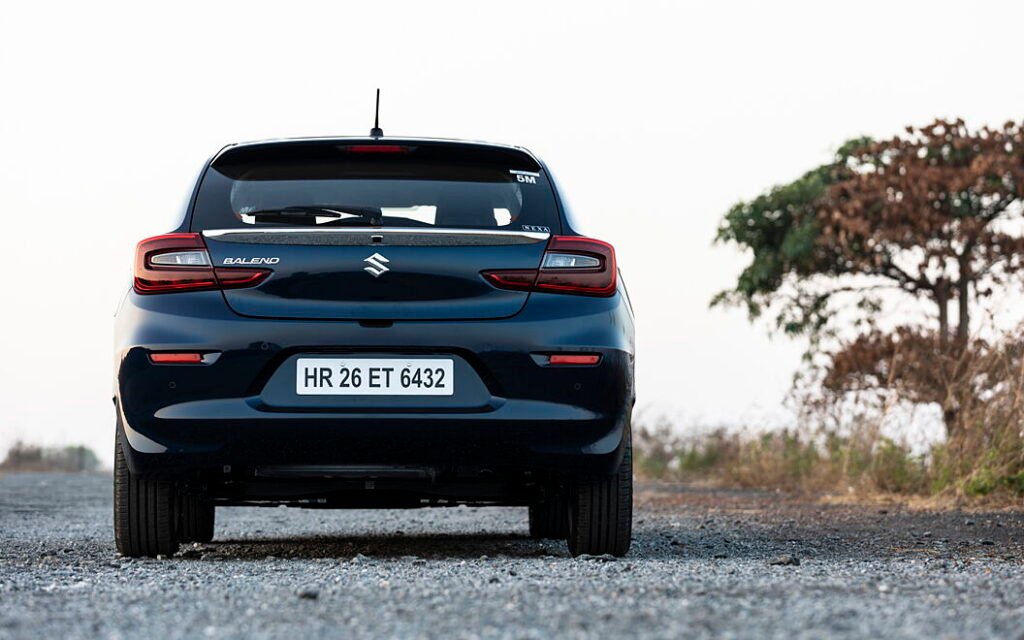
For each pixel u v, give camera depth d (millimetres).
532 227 6441
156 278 6316
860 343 23688
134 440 6289
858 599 4566
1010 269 26734
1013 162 26906
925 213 27062
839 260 29328
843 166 30453
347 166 6641
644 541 8562
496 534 9797
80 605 4656
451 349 6199
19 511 12891
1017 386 12820
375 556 7395
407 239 6250
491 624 4102
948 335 22516
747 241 30609
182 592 5012
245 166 6656
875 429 15148
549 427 6215
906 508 12297
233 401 6172
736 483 18875
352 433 6172
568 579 5324
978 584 5074
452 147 6680
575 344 6246
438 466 6324
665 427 23484
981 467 12703
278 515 12422
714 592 4719
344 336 6164
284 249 6250
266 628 4105
